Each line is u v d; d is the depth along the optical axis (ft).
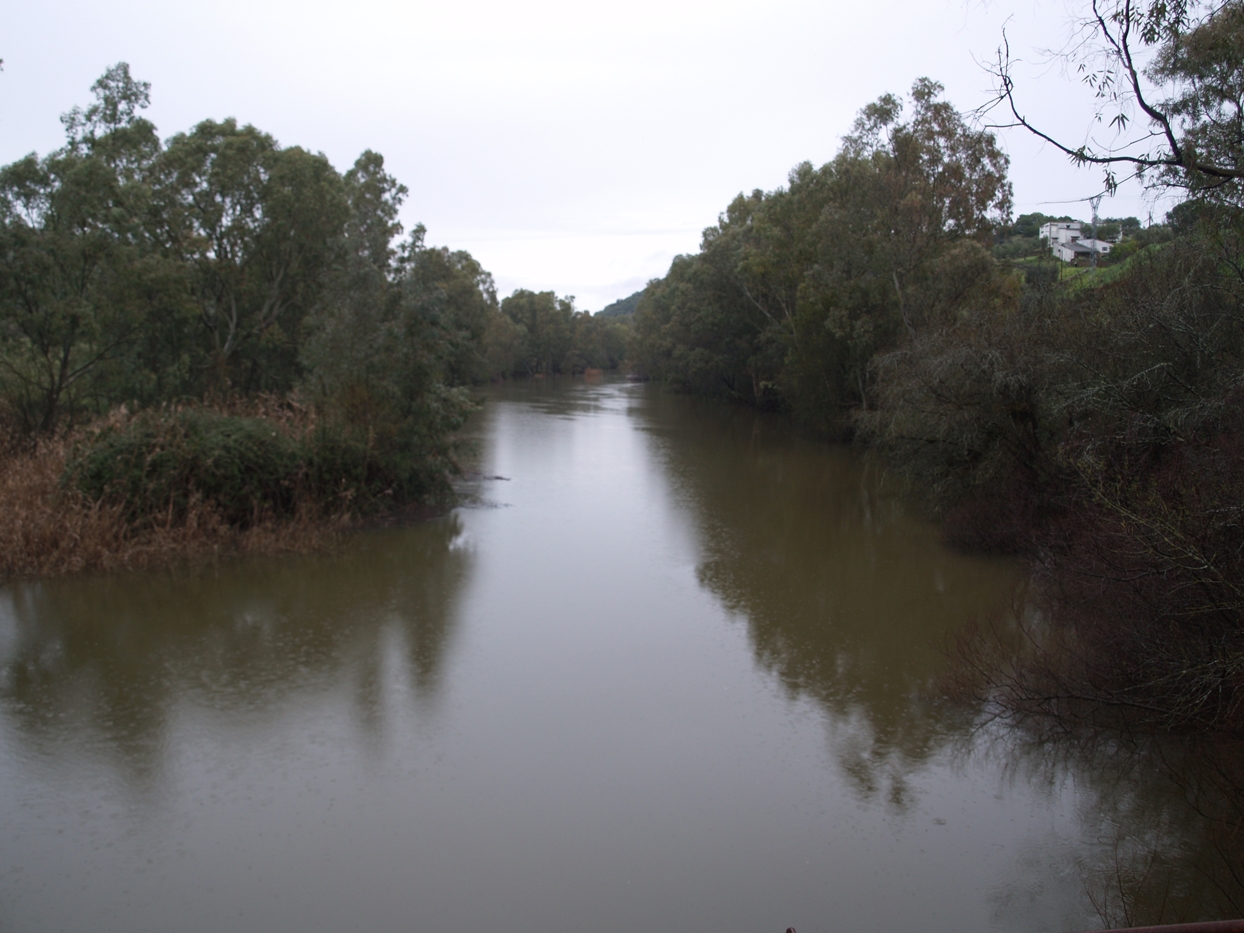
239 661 31.55
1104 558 27.02
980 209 99.09
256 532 46.57
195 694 28.66
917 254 93.71
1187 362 33.58
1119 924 17.42
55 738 25.44
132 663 31.19
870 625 36.37
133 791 22.66
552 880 19.24
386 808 22.04
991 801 22.59
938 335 53.06
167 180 80.69
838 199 107.04
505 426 121.19
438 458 61.41
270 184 82.74
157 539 43.47
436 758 24.67
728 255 151.84
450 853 20.18
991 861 20.03
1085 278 51.62
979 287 78.84
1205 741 23.75
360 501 54.70
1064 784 23.22
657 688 29.78
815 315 104.22
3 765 23.88
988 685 28.43
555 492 67.97
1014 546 46.65
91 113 78.38
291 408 65.21
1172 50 24.48
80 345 65.98
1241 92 24.29
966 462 50.83
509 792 22.89
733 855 20.27
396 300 59.47
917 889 19.01
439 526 54.34
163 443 47.06
